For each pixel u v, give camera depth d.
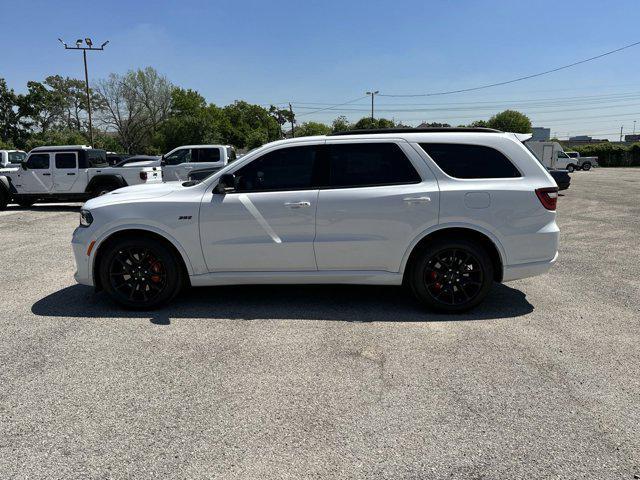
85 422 2.83
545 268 4.60
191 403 3.04
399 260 4.57
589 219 11.66
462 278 4.60
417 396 3.12
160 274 4.72
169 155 16.02
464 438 2.67
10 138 61.31
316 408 2.98
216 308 4.83
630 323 4.45
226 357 3.70
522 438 2.67
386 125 58.47
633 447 2.59
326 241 4.54
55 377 3.38
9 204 15.98
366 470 2.41
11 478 2.35
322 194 4.52
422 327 4.32
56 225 10.94
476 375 3.41
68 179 13.73
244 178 4.64
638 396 3.12
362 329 4.27
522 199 4.49
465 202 4.46
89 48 35.19
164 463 2.46
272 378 3.37
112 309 4.83
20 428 2.77
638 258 7.25
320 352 3.79
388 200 4.47
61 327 4.34
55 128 67.94
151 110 55.41
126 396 3.12
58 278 6.09
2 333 4.20
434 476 2.36
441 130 4.76
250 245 4.59
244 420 2.85
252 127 86.69
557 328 4.32
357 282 4.65
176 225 4.58
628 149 59.16
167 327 4.33
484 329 4.28
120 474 2.38
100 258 4.75
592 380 3.33
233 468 2.42
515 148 4.61
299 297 5.19
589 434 2.71
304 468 2.42
